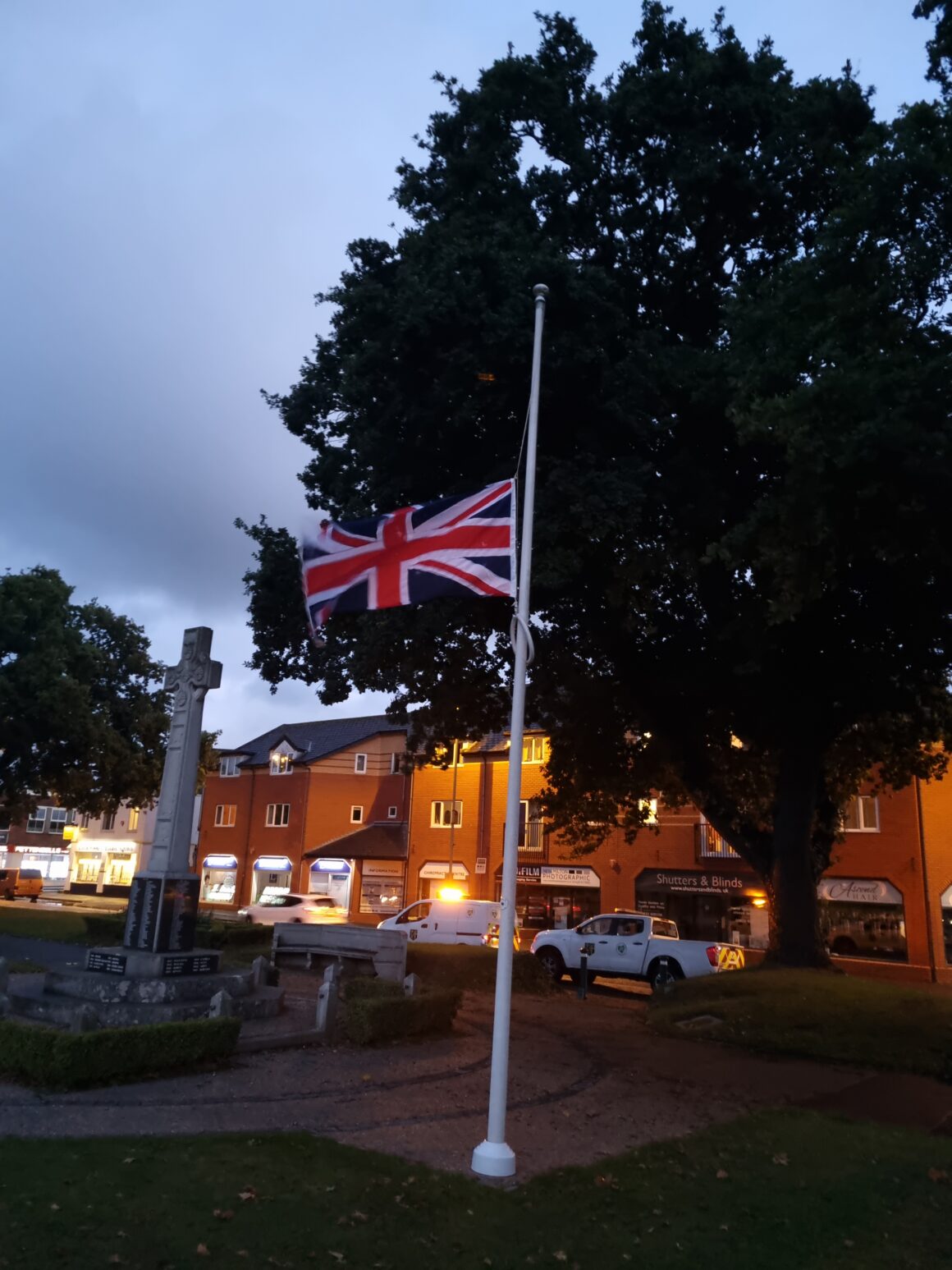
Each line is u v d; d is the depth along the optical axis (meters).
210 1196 5.72
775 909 17.73
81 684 32.94
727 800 18.94
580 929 24.14
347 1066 9.98
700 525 14.41
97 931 23.00
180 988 11.58
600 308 13.41
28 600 32.50
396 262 15.99
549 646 16.72
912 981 30.52
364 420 15.45
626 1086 10.13
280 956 19.58
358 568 9.51
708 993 15.55
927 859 31.48
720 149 14.66
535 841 40.69
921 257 10.98
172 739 12.91
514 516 8.87
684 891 36.53
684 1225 6.02
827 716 17.69
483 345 13.04
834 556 11.36
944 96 11.87
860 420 10.62
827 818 19.20
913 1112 9.53
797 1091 10.37
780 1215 6.25
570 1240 5.67
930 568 12.77
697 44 15.68
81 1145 6.55
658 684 17.34
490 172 15.35
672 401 14.35
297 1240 5.22
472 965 18.75
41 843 67.19
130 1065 8.72
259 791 52.41
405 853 44.88
